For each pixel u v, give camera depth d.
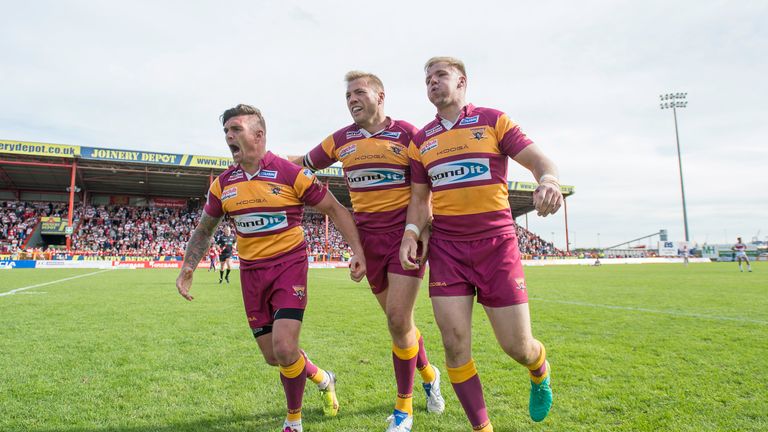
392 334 3.03
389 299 3.10
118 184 41.50
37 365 4.37
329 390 3.19
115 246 39.38
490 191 2.70
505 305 2.60
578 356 4.68
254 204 2.95
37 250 34.34
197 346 5.25
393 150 3.32
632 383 3.74
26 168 35.31
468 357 2.62
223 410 3.24
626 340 5.48
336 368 4.33
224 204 3.07
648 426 2.86
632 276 20.41
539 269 31.19
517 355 2.64
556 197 2.30
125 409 3.24
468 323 2.66
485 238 2.67
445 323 2.63
